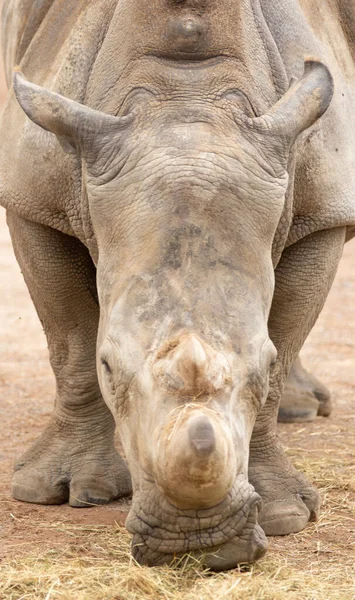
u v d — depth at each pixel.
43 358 23.97
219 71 11.47
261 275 10.77
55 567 11.43
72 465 14.31
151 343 10.14
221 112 11.21
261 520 12.87
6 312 28.59
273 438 13.80
